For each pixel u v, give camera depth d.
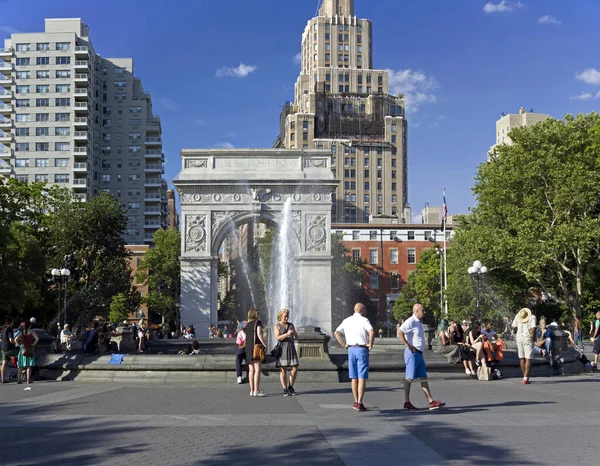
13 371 28.64
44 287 75.69
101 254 80.12
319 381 23.73
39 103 120.44
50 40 121.38
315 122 159.88
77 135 120.00
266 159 63.91
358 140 158.50
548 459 10.78
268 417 15.24
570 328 51.00
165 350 43.25
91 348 27.25
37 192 72.62
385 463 10.52
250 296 105.56
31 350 25.20
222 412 16.19
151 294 96.38
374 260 105.25
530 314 24.25
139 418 15.21
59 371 26.75
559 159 59.03
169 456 11.06
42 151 119.50
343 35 178.00
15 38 121.62
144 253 112.31
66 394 20.92
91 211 78.25
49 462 10.78
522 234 57.06
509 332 61.38
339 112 164.00
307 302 61.97
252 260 106.00
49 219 77.12
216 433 13.14
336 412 16.05
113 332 41.41
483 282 67.06
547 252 56.16
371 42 182.25
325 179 63.03
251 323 20.20
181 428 13.77
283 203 63.34
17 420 15.33
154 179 130.75
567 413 15.82
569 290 64.25
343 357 24.95
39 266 63.81
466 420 14.66
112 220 79.75
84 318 76.44
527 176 58.72
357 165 158.25
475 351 26.11
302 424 14.17
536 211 58.72
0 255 59.19
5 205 64.62
